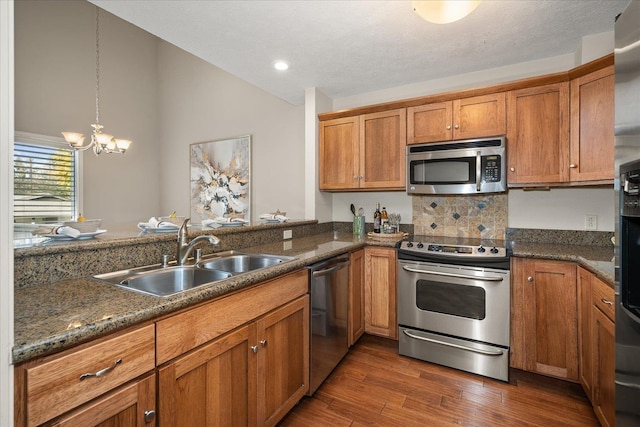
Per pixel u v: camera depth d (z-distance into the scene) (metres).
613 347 1.36
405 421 1.67
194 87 4.46
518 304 2.02
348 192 3.33
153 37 4.77
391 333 2.46
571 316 1.86
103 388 0.85
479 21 1.93
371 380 2.05
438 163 2.48
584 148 1.99
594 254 1.90
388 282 2.47
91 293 1.10
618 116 1.03
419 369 2.19
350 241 2.57
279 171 3.78
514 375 2.08
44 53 3.59
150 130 4.71
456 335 2.18
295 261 1.68
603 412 1.48
